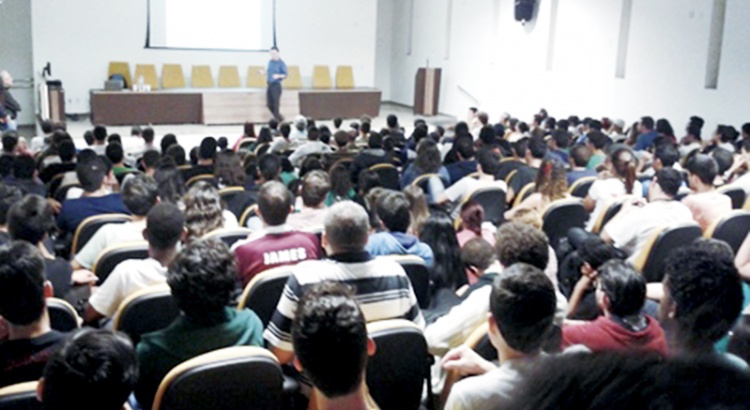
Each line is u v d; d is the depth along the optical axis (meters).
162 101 12.50
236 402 1.77
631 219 3.54
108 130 11.76
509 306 1.58
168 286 2.16
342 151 7.26
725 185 4.88
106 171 4.93
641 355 0.33
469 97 14.29
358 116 14.38
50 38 12.55
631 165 4.60
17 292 1.79
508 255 2.39
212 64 14.01
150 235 2.64
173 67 13.55
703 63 9.08
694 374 0.31
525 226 2.45
